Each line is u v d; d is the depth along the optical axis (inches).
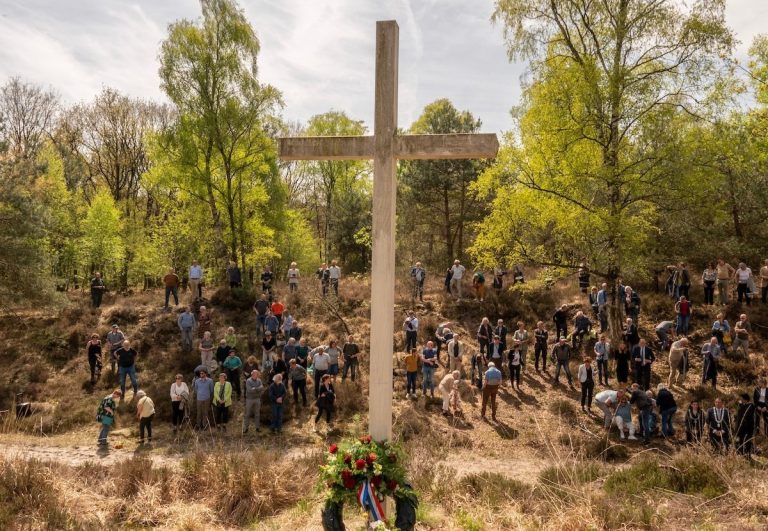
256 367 647.1
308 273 1594.5
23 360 812.6
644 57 754.8
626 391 633.0
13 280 812.0
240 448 518.3
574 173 717.9
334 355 678.5
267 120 1152.2
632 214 784.9
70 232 1278.3
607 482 343.6
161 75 1070.4
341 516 231.5
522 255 783.1
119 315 927.7
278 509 316.5
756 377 684.7
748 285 831.1
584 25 776.3
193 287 970.1
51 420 621.3
